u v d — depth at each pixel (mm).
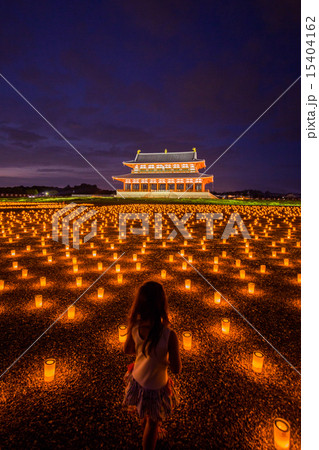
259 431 2562
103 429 2561
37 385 3137
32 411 2768
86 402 2887
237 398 2965
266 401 2926
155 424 2072
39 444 2404
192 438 2484
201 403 2889
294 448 2400
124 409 2799
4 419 2668
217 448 2391
